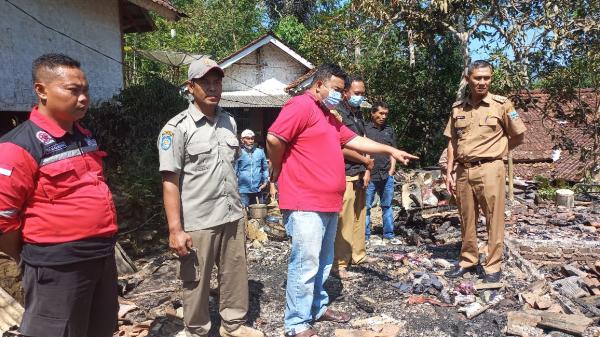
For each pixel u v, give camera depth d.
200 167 3.05
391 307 4.09
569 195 8.30
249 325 3.77
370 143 3.59
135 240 5.94
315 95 3.32
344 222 4.75
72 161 2.36
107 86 10.34
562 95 11.41
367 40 12.86
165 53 14.52
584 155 11.95
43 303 2.34
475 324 3.73
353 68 12.70
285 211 3.40
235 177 3.27
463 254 4.71
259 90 16.03
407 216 7.47
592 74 11.02
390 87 15.15
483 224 6.59
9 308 3.62
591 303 4.16
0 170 2.13
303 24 24.47
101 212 2.45
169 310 3.90
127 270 5.19
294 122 3.19
